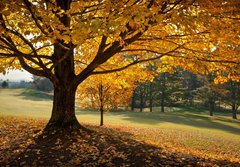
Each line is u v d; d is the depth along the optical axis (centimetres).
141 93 5731
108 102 2258
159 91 5788
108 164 742
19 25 657
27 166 729
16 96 5559
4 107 3625
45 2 706
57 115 1048
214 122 3638
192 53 998
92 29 464
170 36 911
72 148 859
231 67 982
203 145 1670
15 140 956
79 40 557
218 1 701
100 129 1711
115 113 4034
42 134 994
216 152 1478
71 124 1048
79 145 888
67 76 1034
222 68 1012
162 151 891
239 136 2384
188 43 985
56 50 993
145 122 2823
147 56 1111
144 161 771
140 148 898
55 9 657
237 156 1402
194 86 7750
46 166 729
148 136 1772
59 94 1048
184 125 2828
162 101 5750
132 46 1091
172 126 2617
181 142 1688
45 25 648
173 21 621
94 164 746
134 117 3334
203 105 7094
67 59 1026
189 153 1005
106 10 629
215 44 932
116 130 1811
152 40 969
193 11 801
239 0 690
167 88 5734
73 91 1062
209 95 5144
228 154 1452
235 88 5138
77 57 1295
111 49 962
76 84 1055
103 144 916
